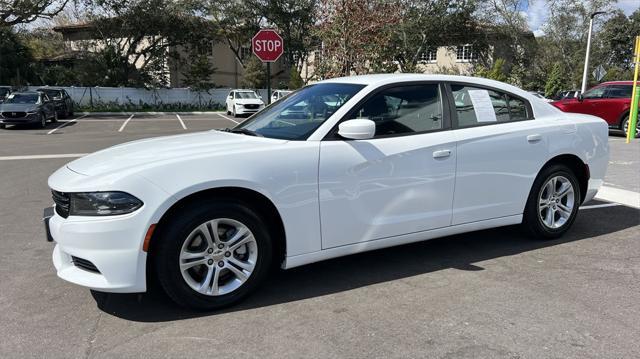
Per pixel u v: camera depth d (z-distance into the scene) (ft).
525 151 15.30
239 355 9.71
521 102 15.99
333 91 14.12
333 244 12.60
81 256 10.50
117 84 109.81
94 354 9.72
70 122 75.25
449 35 120.57
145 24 111.45
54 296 12.41
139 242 10.47
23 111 61.93
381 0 36.32
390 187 13.07
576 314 11.39
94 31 115.65
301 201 11.97
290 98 15.26
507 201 15.28
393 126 13.43
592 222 18.99
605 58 165.58
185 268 11.08
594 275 13.71
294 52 128.98
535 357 9.61
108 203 10.36
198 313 11.50
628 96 47.32
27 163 33.47
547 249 15.90
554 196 16.52
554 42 151.84
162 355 9.71
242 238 11.66
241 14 123.95
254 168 11.43
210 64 119.85
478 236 17.34
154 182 10.59
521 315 11.34
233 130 14.42
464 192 14.33
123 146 13.25
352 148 12.57
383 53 35.40
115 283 10.53
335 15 34.55
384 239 13.28
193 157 11.18
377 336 10.43
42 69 110.22
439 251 15.80
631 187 24.53
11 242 16.76
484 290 12.75
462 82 14.93
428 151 13.52
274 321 11.12
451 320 11.12
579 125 16.62
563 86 127.03
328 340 10.27
